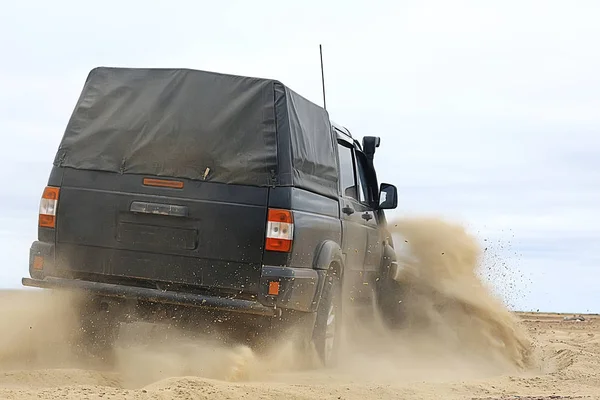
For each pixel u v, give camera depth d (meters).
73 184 9.35
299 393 7.91
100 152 9.35
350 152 11.95
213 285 9.06
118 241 9.22
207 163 9.15
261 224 9.00
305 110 9.87
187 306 9.19
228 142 9.17
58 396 6.92
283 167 9.10
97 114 9.45
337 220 10.59
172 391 7.32
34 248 9.40
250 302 8.88
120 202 9.22
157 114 9.32
